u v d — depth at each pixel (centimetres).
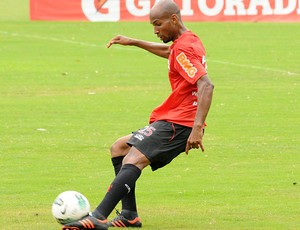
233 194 3222
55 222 2767
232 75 7000
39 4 11894
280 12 11569
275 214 2908
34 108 5406
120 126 4784
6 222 2770
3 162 3812
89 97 5875
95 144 4253
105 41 9619
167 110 2636
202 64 2584
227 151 4075
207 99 2519
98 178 3509
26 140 4344
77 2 11775
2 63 7750
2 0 14488
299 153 4031
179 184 3400
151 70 7325
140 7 11675
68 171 3641
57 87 6366
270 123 4872
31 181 3438
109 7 11700
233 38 9844
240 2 11581
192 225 2748
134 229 2692
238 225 2750
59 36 10125
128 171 2544
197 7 11619
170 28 2620
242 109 5356
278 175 3559
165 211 2956
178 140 2595
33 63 7775
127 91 6156
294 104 5556
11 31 10669
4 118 5031
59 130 4650
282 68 7425
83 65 7656
